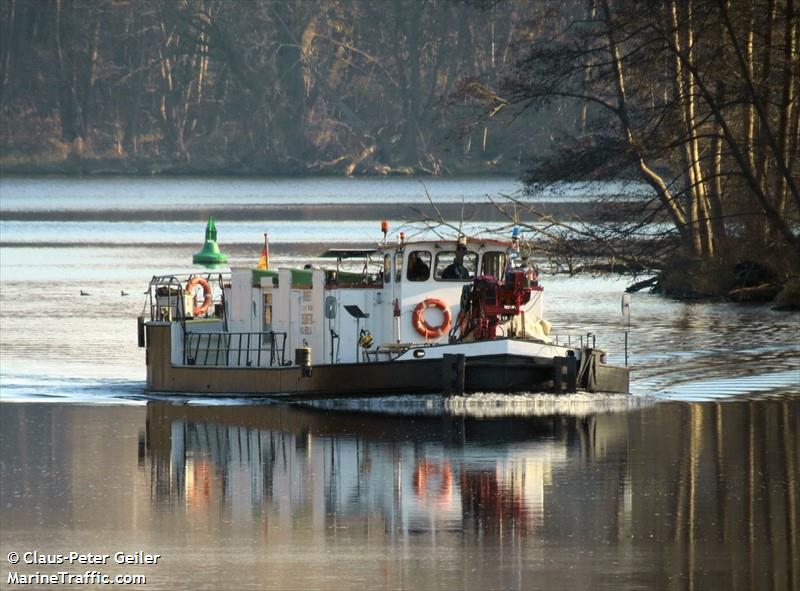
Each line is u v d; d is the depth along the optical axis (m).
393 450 108.75
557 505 92.81
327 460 105.88
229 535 87.62
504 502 93.81
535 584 78.31
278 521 90.38
